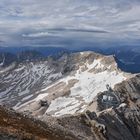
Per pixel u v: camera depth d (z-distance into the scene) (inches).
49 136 2426.2
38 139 1984.5
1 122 2145.7
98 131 5890.8
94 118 6633.9
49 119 4188.0
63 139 2640.3
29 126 2417.6
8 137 1779.0
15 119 2410.2
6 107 2738.7
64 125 4446.4
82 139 3484.3
